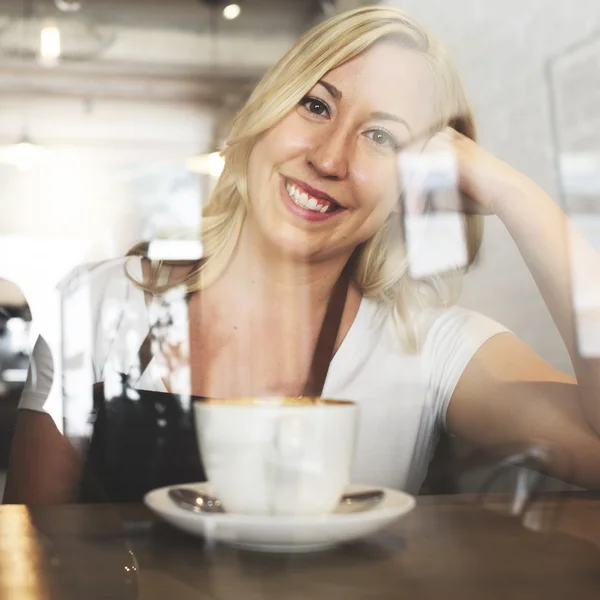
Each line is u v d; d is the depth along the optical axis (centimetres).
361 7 69
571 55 71
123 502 40
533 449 64
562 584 28
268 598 26
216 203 69
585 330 64
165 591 26
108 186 68
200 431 31
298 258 68
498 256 68
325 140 69
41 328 63
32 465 59
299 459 29
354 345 68
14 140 70
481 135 70
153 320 66
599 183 71
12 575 29
